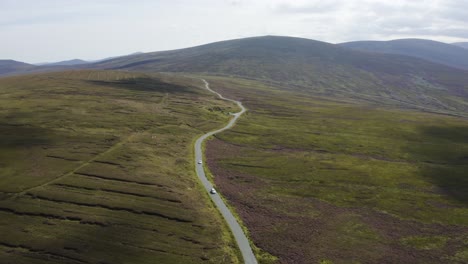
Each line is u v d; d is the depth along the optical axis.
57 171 92.38
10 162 95.88
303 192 100.25
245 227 76.19
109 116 153.12
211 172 109.31
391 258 67.50
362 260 66.38
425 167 124.75
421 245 73.12
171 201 82.25
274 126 179.50
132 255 62.22
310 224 80.44
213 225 74.75
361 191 102.38
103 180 89.25
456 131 175.00
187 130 151.88
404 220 84.88
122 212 75.44
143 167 100.25
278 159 128.50
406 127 183.50
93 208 76.00
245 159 126.62
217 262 62.53
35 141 113.25
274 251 67.81
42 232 66.62
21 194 79.19
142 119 155.00
